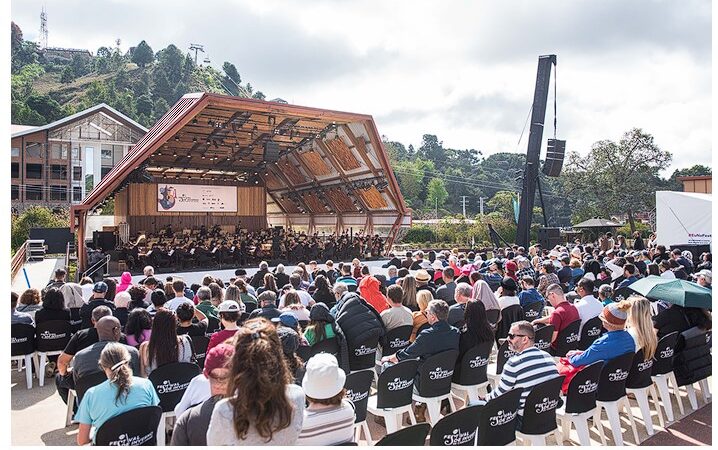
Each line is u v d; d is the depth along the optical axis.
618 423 5.20
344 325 6.50
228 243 23.86
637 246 20.89
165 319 5.07
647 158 46.16
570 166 49.06
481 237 39.56
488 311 7.45
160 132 20.91
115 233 25.19
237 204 29.83
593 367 4.89
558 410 5.02
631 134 46.34
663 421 5.95
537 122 22.73
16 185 50.59
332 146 26.17
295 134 25.83
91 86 85.12
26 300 8.56
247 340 2.57
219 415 2.52
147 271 10.41
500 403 4.07
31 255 27.00
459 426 3.77
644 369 5.56
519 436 4.48
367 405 5.28
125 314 6.72
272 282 9.16
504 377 4.65
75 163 53.19
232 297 6.77
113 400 3.77
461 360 5.74
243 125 24.31
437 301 5.66
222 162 29.05
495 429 4.07
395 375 5.13
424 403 5.98
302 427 2.91
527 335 4.67
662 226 22.41
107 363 3.87
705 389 6.72
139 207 26.81
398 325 6.84
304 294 8.95
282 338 4.43
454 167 112.31
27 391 7.39
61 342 7.67
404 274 10.30
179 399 5.00
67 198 52.25
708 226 21.16
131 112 82.50
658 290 6.71
